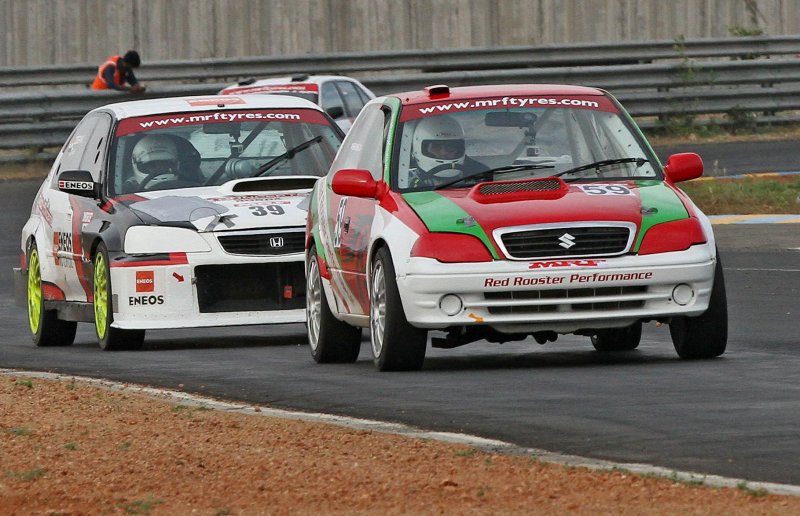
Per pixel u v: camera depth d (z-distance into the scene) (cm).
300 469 2648
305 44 11269
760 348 4238
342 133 5169
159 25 11081
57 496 2523
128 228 4691
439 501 2367
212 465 2725
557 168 4059
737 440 2827
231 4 11169
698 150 10950
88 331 5741
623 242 3797
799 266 6369
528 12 11688
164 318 4628
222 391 3747
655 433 2922
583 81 11450
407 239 3800
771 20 12338
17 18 10906
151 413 3350
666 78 11675
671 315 3816
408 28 11438
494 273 3734
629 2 11912
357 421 3178
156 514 2388
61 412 3384
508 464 2630
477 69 11488
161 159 4966
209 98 5259
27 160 10675
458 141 4081
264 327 5512
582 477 2491
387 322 3844
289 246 4675
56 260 5112
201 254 4631
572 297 3766
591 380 3662
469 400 3403
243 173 4969
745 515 2195
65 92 10650
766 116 12081
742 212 8450
